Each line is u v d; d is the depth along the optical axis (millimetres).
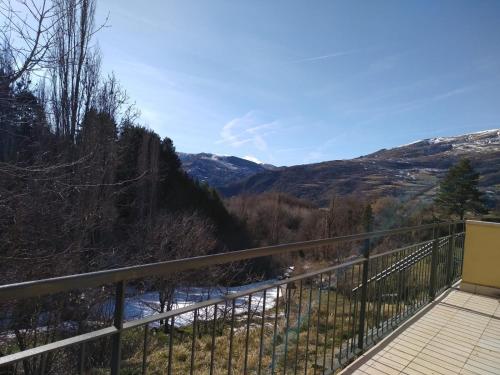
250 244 30422
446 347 3879
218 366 5832
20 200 5934
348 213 28844
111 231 10578
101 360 5516
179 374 5684
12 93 5297
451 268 6176
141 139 17656
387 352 3691
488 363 3580
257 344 6477
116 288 1608
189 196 26328
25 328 6641
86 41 8773
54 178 6090
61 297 6738
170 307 12812
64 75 8211
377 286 3957
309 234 32594
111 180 9633
